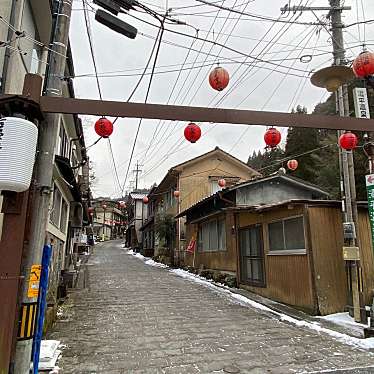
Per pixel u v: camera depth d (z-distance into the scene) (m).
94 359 5.73
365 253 9.43
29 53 7.69
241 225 13.91
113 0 6.32
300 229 9.91
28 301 4.21
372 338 6.82
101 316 8.83
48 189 4.62
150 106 4.58
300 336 7.23
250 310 9.83
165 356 5.92
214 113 4.75
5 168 3.68
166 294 12.30
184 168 25.58
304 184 17.12
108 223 68.06
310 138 25.66
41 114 4.29
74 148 16.77
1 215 5.45
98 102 4.44
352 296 8.63
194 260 20.72
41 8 7.66
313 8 8.69
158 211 33.47
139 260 29.39
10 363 3.84
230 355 6.00
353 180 8.91
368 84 5.43
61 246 12.81
